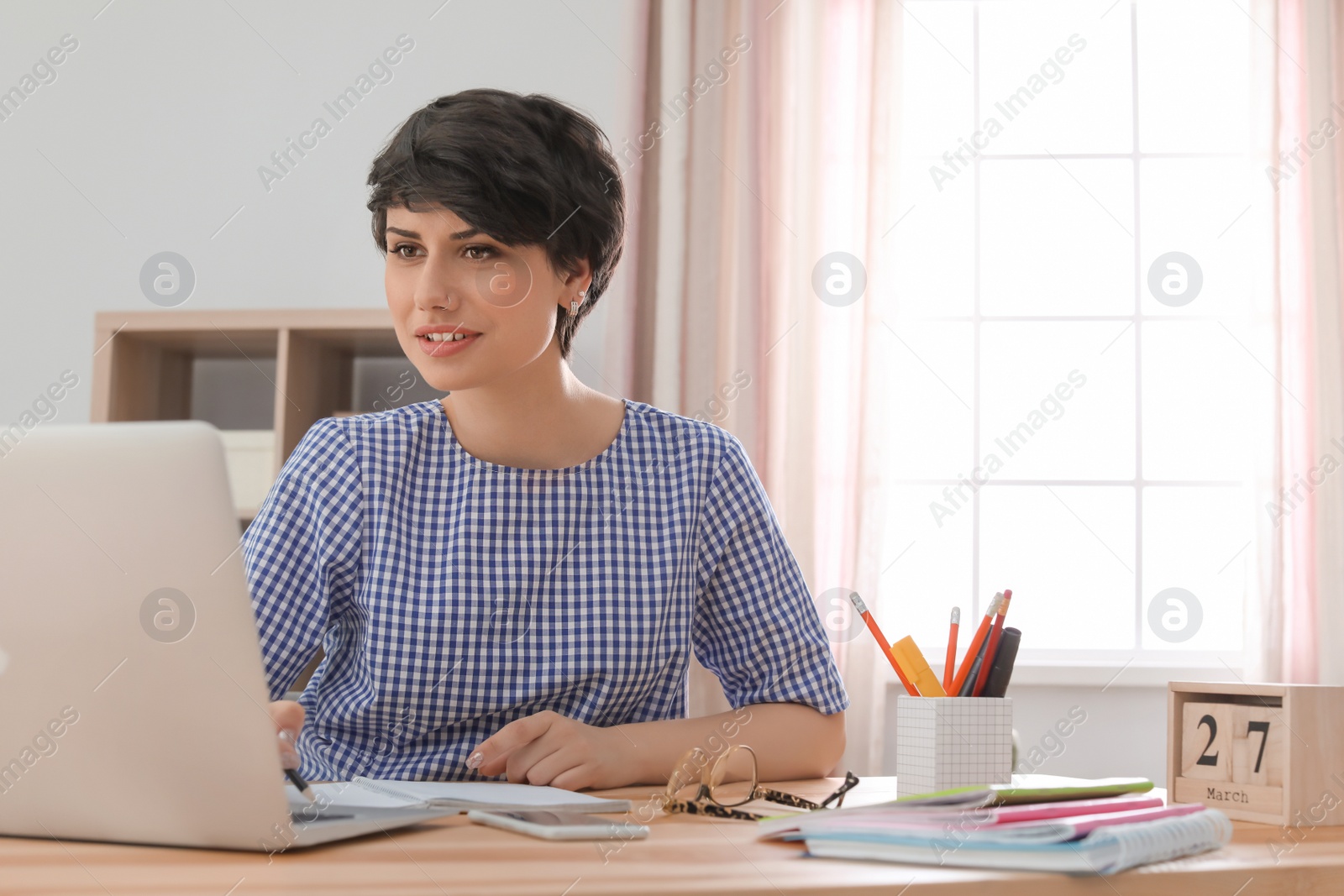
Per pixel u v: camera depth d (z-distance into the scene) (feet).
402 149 3.12
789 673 3.60
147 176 8.69
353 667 3.48
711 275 8.27
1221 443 8.97
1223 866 1.79
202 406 8.32
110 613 1.79
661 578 3.56
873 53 8.45
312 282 8.57
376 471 3.52
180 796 1.82
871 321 8.26
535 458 3.57
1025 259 9.21
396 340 7.61
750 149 8.32
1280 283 8.31
